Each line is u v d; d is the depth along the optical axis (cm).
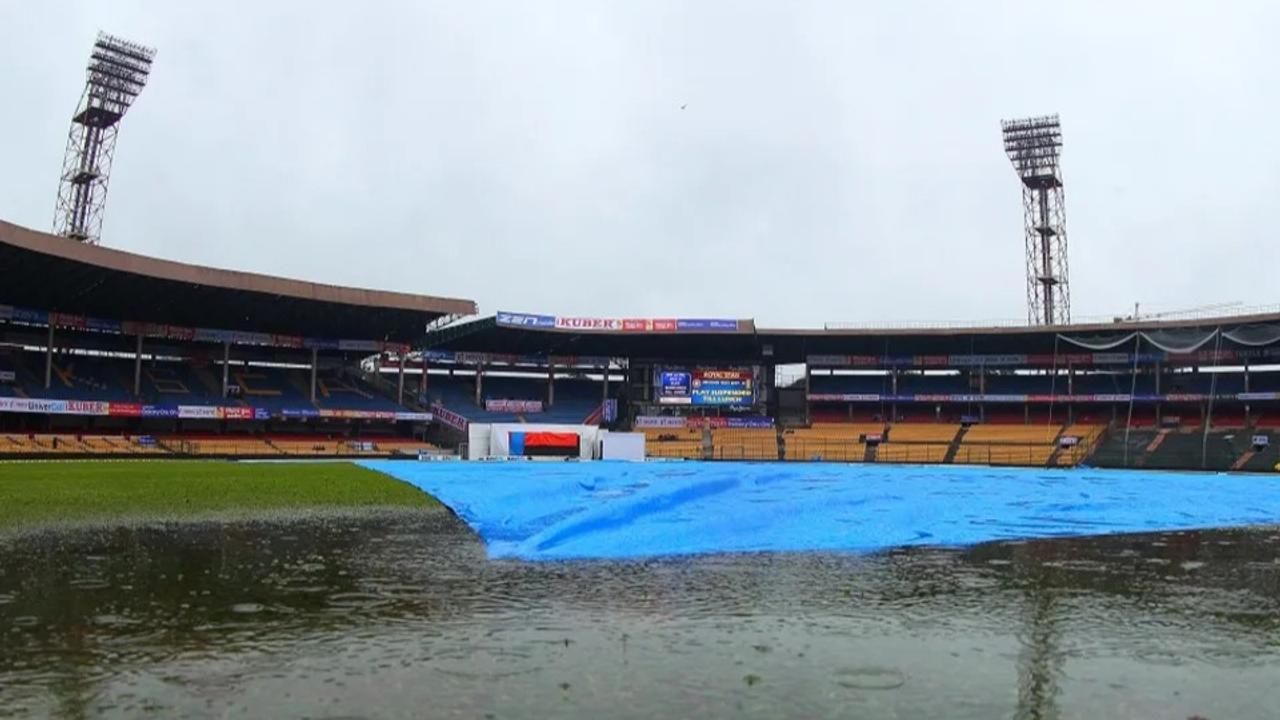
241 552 1991
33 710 884
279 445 7638
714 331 9400
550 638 1194
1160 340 8956
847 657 1108
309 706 902
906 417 10306
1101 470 7212
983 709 911
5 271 6353
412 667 1045
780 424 10181
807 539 2194
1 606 1380
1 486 3134
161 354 8588
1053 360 9750
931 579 1680
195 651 1113
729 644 1167
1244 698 955
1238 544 2305
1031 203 11212
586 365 10294
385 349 9119
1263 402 8969
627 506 2483
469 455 7869
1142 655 1130
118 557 1900
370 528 2452
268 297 7469
